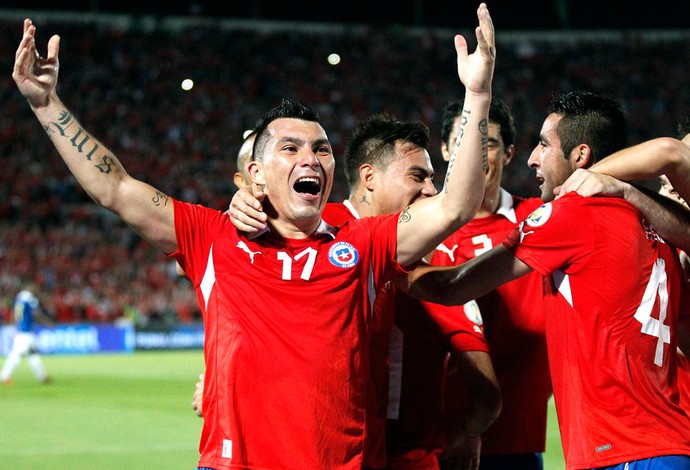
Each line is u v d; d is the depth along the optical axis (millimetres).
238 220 3191
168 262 26344
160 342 24766
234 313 3168
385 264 3283
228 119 32344
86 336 23969
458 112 4492
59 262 25484
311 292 3148
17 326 16000
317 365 3105
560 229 3234
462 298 3434
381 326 3689
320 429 3092
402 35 36969
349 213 4066
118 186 3236
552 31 36969
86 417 11414
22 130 29031
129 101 31969
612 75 35344
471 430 3934
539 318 4301
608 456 3143
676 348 3379
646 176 3232
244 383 3117
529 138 32125
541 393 4371
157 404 12734
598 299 3207
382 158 3945
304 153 3281
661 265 3324
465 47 3186
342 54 35750
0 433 10102
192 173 29781
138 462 8328
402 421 3996
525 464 4402
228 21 36125
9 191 27203
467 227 4453
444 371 4258
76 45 33125
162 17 35281
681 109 33969
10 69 31266
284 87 34031
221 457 3107
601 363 3188
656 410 3174
